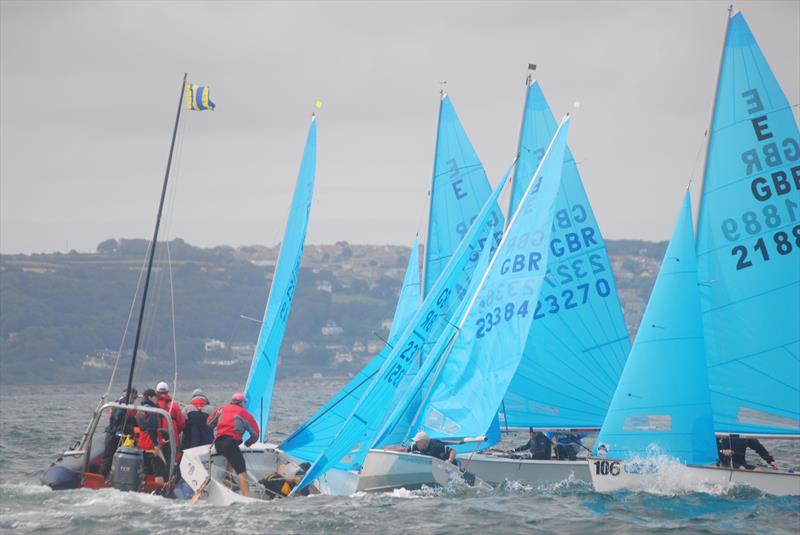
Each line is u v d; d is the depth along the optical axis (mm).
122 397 71500
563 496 69938
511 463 80000
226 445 65188
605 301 91250
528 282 77688
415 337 76000
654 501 67625
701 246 77375
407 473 70438
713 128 77312
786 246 75312
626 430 72875
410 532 56812
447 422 77312
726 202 76750
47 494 64938
